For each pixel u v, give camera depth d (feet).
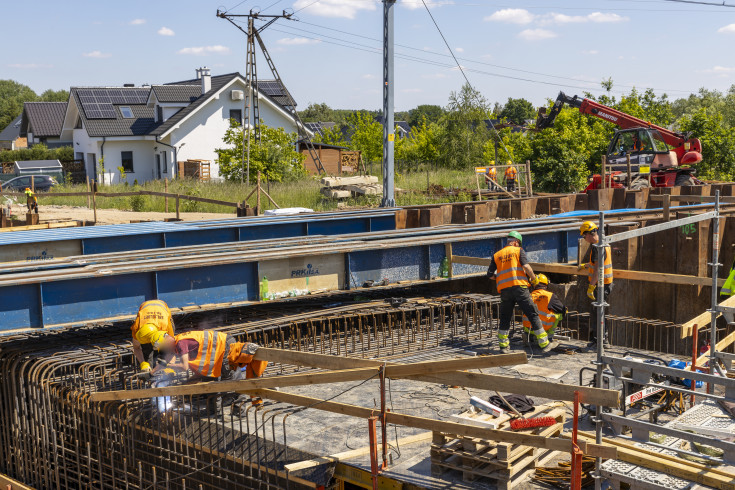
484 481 17.95
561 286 38.45
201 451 20.44
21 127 218.38
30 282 26.00
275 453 19.79
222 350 22.30
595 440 18.11
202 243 43.24
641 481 15.62
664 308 38.93
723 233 40.70
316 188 99.09
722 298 36.70
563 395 13.96
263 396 18.92
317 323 34.81
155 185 111.04
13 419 26.32
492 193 85.92
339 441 20.79
